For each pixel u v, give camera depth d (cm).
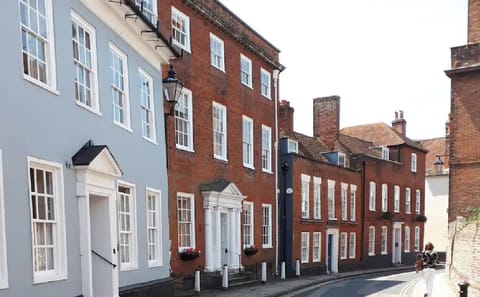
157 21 1425
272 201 2408
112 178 1012
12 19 712
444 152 4694
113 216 1013
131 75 1191
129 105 1168
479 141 2173
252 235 2181
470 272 1412
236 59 2098
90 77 991
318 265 2791
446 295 1631
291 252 2544
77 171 878
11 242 682
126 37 1169
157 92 1373
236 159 2059
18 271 692
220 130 1959
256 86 2288
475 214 1808
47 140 793
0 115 676
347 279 2483
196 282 1619
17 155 709
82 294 867
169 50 1373
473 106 2198
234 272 1944
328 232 2923
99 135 992
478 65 2155
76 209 870
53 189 817
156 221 1315
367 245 3381
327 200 2947
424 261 1548
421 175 4175
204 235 1772
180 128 1678
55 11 846
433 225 4438
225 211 1914
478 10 2258
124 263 1102
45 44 820
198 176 1755
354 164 3362
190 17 1756
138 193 1188
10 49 705
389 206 3672
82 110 923
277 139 2486
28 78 746
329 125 3378
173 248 1575
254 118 2250
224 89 1980
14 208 693
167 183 1420
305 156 2720
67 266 825
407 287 1961
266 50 2394
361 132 4178
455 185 2217
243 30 2159
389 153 3931
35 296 729
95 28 1008
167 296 1296
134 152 1177
